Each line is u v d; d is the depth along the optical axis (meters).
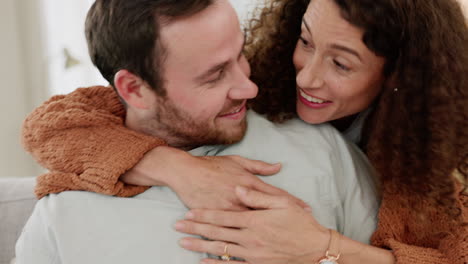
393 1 0.83
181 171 0.85
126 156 0.85
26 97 2.31
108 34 0.84
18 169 2.37
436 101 0.93
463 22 0.95
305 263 0.84
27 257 0.90
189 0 0.76
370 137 1.03
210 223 0.82
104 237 0.85
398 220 0.95
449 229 0.94
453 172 0.99
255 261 0.82
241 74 0.84
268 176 0.89
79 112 0.90
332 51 0.87
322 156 0.92
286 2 1.06
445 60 0.91
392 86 0.92
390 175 0.97
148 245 0.84
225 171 0.86
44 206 0.89
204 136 0.90
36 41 2.25
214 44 0.78
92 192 0.87
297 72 1.00
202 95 0.84
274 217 0.81
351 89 0.91
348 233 0.94
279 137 0.94
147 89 0.86
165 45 0.78
